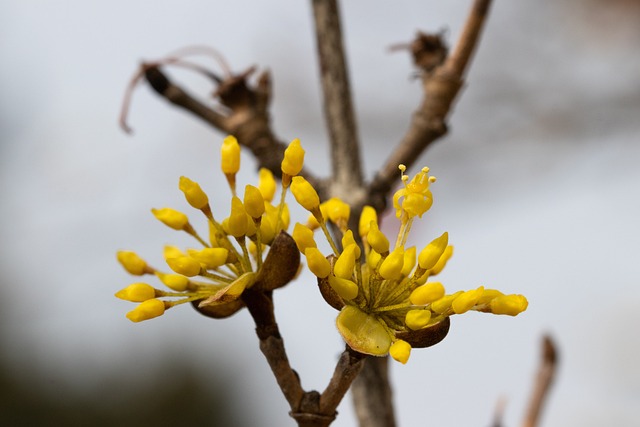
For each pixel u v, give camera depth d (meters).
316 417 0.23
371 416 0.26
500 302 0.22
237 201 0.22
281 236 0.22
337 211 0.23
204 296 0.23
